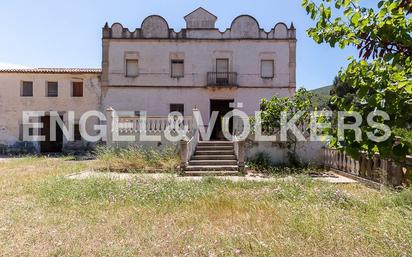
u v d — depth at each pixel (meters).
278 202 7.59
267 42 24.91
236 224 6.02
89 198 8.20
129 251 4.72
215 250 4.76
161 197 8.12
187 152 13.62
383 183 9.04
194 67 24.98
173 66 25.23
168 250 4.82
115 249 4.79
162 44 25.06
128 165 14.46
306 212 6.48
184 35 25.03
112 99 24.94
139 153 15.39
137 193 8.46
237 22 24.98
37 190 9.12
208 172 12.85
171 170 13.20
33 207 7.35
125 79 24.92
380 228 5.34
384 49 2.54
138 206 7.49
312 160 15.13
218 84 24.59
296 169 13.95
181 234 5.46
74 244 5.05
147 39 24.98
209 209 7.12
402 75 2.56
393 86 2.48
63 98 25.00
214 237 5.32
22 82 25.12
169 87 24.94
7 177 11.80
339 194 7.75
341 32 2.77
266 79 24.80
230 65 24.92
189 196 8.28
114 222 6.22
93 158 19.64
